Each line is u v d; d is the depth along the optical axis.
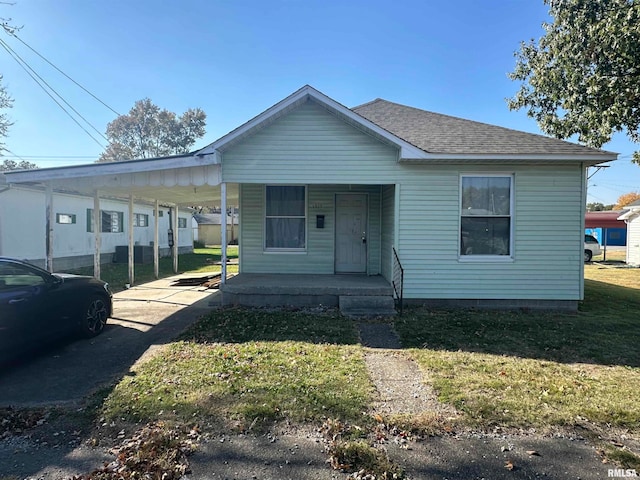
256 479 2.65
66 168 7.86
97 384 4.24
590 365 4.79
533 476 2.68
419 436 3.16
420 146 7.92
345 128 8.11
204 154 7.83
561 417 3.45
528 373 4.48
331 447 3.00
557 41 11.77
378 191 9.96
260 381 4.18
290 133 8.12
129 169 7.88
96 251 10.05
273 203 10.02
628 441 3.11
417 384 4.17
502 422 3.38
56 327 5.33
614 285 12.07
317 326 6.50
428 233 8.13
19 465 2.82
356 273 10.05
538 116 13.98
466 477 2.67
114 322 6.93
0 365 4.85
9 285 4.92
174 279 13.05
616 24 9.23
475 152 7.66
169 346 5.48
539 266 8.10
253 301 8.07
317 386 4.07
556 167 8.02
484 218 8.15
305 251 10.02
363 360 4.91
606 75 10.18
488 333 6.15
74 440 3.15
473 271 8.14
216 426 3.30
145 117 47.25
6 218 12.05
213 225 40.66
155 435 3.15
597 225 23.89
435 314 7.42
